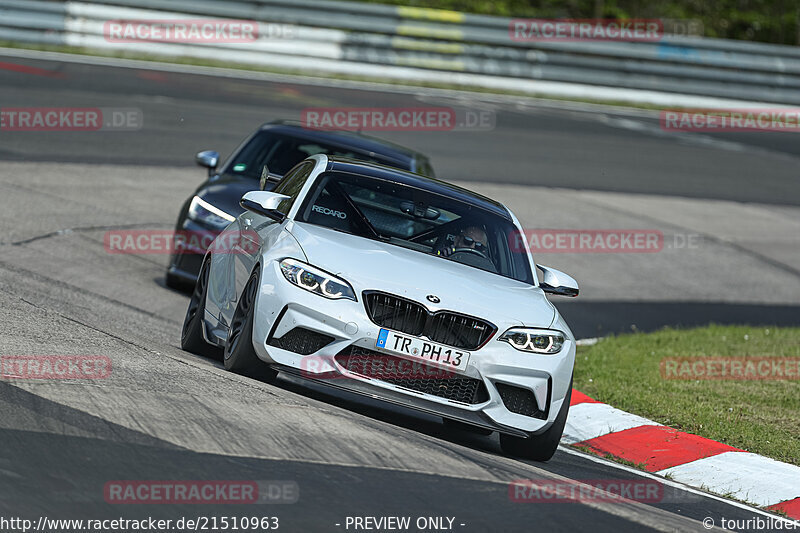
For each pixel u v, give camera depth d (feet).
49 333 82.17
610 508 63.67
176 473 54.95
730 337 153.28
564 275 91.81
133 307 116.88
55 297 110.42
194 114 241.14
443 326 75.87
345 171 91.50
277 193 93.09
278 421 67.41
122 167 196.75
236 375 79.51
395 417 87.30
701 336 151.84
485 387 76.07
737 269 208.23
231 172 130.82
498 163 250.98
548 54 342.23
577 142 287.89
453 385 76.23
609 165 270.67
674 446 94.48
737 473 88.12
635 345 140.77
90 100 238.27
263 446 61.67
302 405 73.26
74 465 53.88
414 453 67.41
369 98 288.92
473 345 76.28
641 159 283.38
